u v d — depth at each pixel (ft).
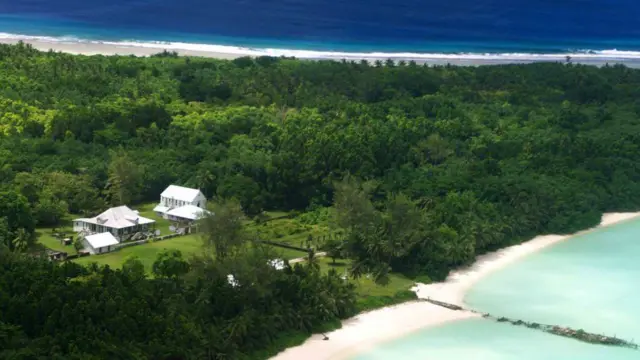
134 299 504.84
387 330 566.77
